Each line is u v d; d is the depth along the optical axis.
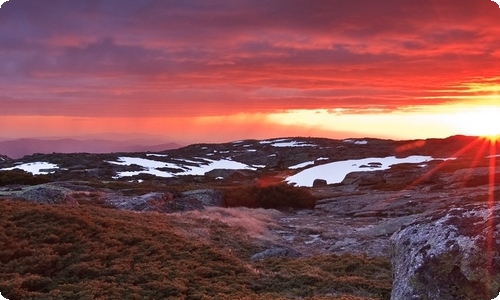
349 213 43.47
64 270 16.62
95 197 37.88
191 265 17.64
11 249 17.98
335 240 29.06
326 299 13.78
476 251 11.49
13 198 31.36
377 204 45.31
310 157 135.38
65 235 19.77
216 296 14.05
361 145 149.00
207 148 171.62
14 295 14.03
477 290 11.20
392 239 14.35
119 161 125.31
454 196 45.03
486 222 12.12
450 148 125.62
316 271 17.89
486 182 54.66
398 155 116.62
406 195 49.16
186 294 14.59
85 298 13.63
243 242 25.16
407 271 12.48
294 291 15.51
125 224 22.56
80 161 123.38
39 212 22.12
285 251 22.19
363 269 18.91
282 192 50.34
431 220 13.41
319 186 78.12
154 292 14.53
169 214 30.56
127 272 16.36
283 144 168.38
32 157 136.62
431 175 64.44
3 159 136.62
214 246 21.97
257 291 15.72
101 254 17.86
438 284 11.66
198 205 39.25
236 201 48.66
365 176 75.12
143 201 35.91
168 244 19.97
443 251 11.95
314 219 39.97
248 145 173.38
